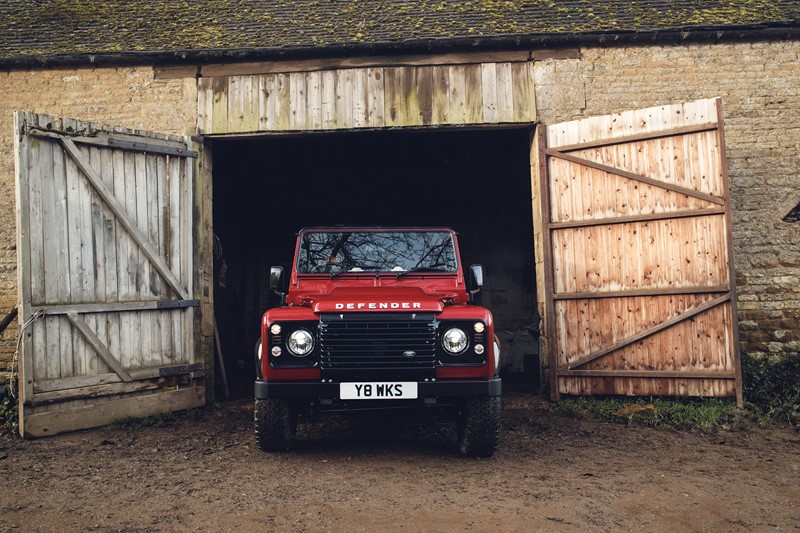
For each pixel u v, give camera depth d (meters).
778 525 3.98
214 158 11.16
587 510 4.14
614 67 8.36
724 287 7.07
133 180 7.20
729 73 8.35
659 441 6.11
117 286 6.96
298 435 6.25
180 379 7.53
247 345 12.91
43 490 4.56
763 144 8.28
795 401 7.11
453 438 6.12
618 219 7.54
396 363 5.05
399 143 11.62
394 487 4.56
